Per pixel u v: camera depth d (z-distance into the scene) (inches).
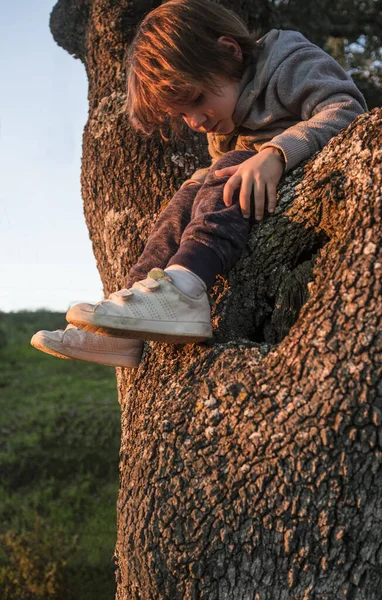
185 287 69.2
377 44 179.0
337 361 60.0
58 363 563.5
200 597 62.8
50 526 283.6
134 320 67.5
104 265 98.5
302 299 72.4
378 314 59.4
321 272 66.3
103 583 240.4
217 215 71.7
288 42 82.5
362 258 62.0
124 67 100.1
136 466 69.4
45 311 789.2
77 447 355.3
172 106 80.4
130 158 95.4
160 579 64.5
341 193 67.3
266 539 60.7
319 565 59.9
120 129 96.8
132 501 68.6
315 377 60.7
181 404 67.9
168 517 64.2
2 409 425.7
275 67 80.2
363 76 181.8
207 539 62.4
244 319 77.5
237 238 71.6
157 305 68.4
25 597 234.4
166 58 77.9
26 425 389.4
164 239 79.4
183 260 70.9
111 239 95.5
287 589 60.6
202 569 62.6
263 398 63.2
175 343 74.8
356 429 58.5
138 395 76.6
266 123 80.8
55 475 336.2
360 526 59.3
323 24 159.0
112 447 352.8
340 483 58.9
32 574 240.8
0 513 299.4
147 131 88.0
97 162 99.2
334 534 59.4
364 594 60.4
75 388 476.1
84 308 67.4
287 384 62.3
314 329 62.5
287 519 60.0
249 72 82.2
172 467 65.4
